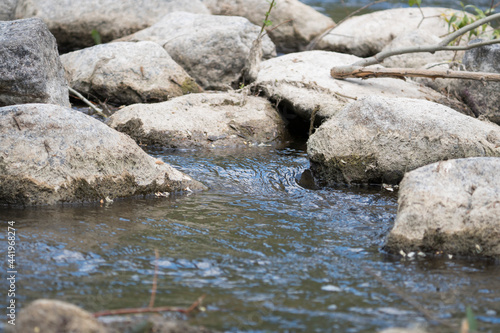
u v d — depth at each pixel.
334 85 9.39
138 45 10.43
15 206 5.68
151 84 9.95
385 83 9.67
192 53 11.16
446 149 6.76
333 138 7.12
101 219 5.50
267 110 9.32
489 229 4.81
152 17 13.71
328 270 4.61
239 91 9.96
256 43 10.45
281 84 9.58
